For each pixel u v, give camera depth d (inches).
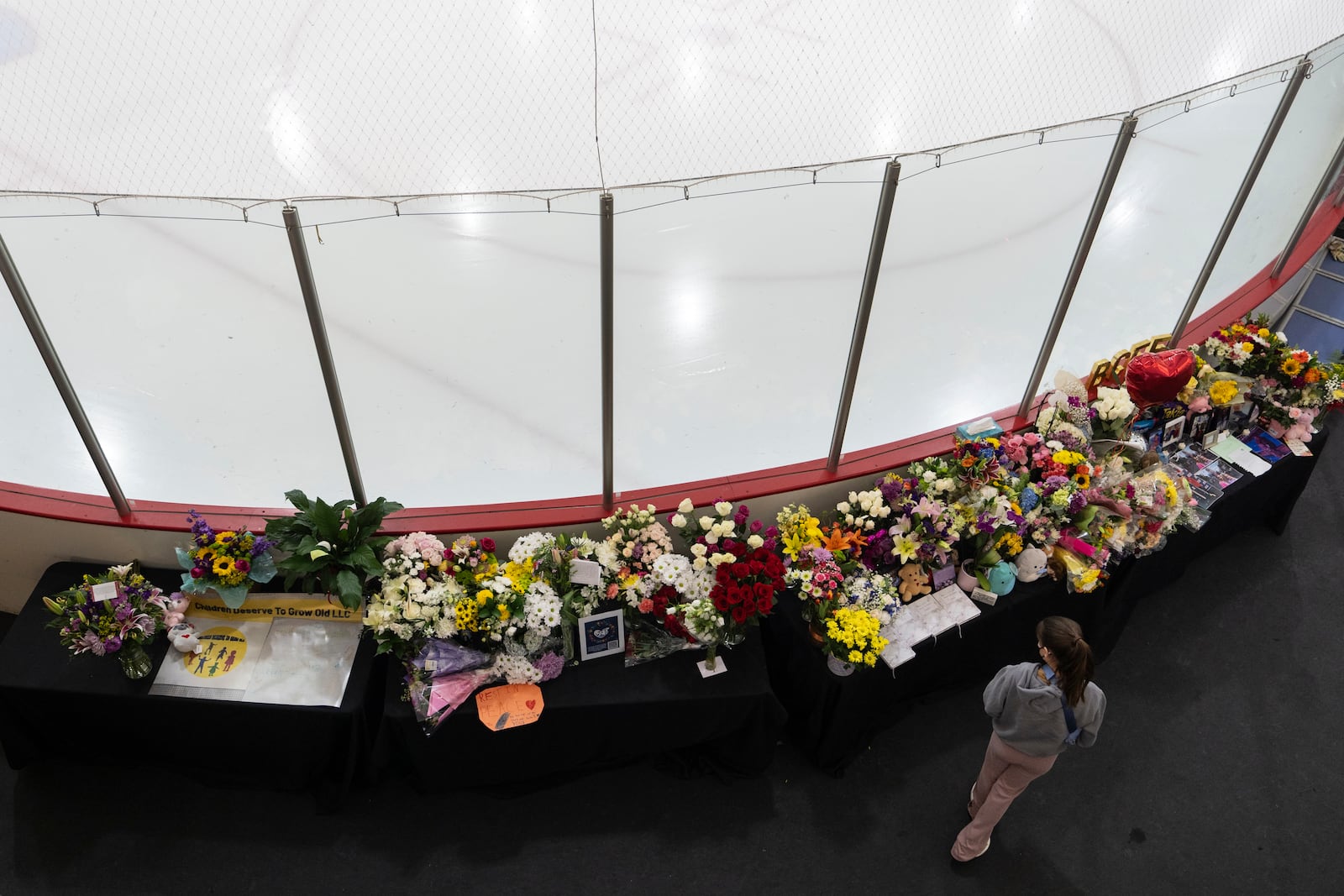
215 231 166.1
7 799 120.0
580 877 116.5
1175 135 170.6
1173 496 133.0
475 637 115.0
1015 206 177.0
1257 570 165.3
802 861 119.6
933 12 168.1
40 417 130.6
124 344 141.3
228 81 156.0
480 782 120.5
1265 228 171.0
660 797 125.6
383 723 111.0
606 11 168.4
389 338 142.9
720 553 112.3
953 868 119.8
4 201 145.2
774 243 166.6
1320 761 135.5
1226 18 172.6
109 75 150.9
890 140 169.6
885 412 140.3
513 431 131.3
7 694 109.7
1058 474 126.2
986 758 111.4
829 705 120.6
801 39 173.9
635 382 138.6
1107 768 132.9
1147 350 146.2
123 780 123.1
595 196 157.6
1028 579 128.1
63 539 121.0
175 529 117.8
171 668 111.6
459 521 122.0
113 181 148.6
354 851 117.7
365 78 157.8
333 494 123.6
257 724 111.6
